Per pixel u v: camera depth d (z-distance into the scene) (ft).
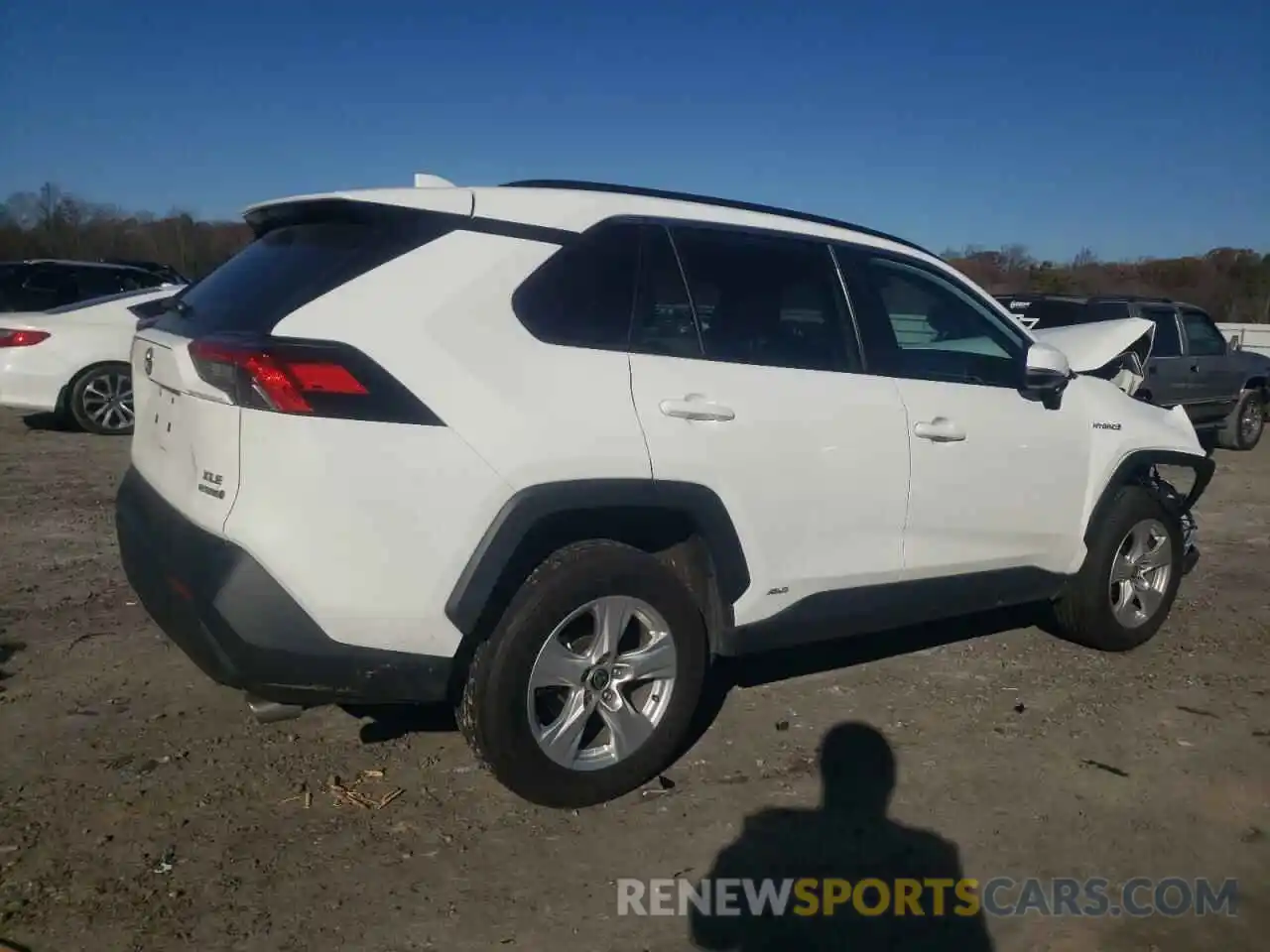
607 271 11.61
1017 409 15.10
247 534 9.68
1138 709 14.99
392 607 10.09
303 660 9.90
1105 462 16.31
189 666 15.16
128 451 31.78
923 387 13.97
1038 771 13.00
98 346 33.91
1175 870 10.96
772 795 12.18
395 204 10.89
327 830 11.07
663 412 11.49
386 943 9.32
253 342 9.78
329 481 9.71
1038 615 19.29
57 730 13.05
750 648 12.78
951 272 15.11
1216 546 25.58
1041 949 9.64
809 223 13.76
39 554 20.48
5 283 40.45
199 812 11.30
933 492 13.94
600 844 11.05
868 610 13.74
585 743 11.99
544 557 11.35
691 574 12.57
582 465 10.84
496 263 10.90
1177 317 41.88
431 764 12.62
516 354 10.73
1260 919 10.15
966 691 15.46
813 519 12.76
